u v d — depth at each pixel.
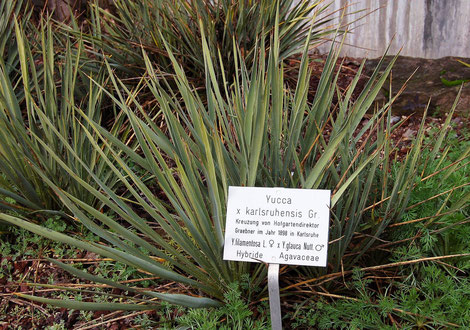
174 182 1.83
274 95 1.94
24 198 2.64
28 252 2.49
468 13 4.30
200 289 2.03
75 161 2.64
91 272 2.41
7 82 2.54
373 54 4.64
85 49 3.54
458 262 2.09
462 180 2.20
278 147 2.00
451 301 1.85
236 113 2.20
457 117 3.64
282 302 2.07
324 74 2.22
